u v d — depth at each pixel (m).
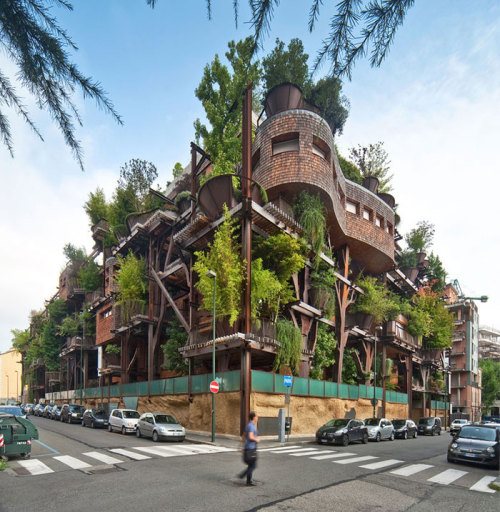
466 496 9.61
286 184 25.53
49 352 60.47
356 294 35.41
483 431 15.66
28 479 10.09
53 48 2.84
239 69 32.09
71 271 55.72
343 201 31.98
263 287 22.69
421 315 43.47
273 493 8.73
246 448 9.62
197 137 33.91
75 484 9.44
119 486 9.19
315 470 11.92
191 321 27.39
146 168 42.88
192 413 25.98
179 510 7.33
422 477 11.79
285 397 23.89
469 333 73.50
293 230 25.53
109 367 40.28
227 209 23.64
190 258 28.28
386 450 18.95
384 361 38.19
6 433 13.04
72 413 35.12
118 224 41.66
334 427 21.11
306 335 27.44
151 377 32.88
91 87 2.97
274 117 26.86
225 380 23.39
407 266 48.25
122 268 35.62
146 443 18.84
